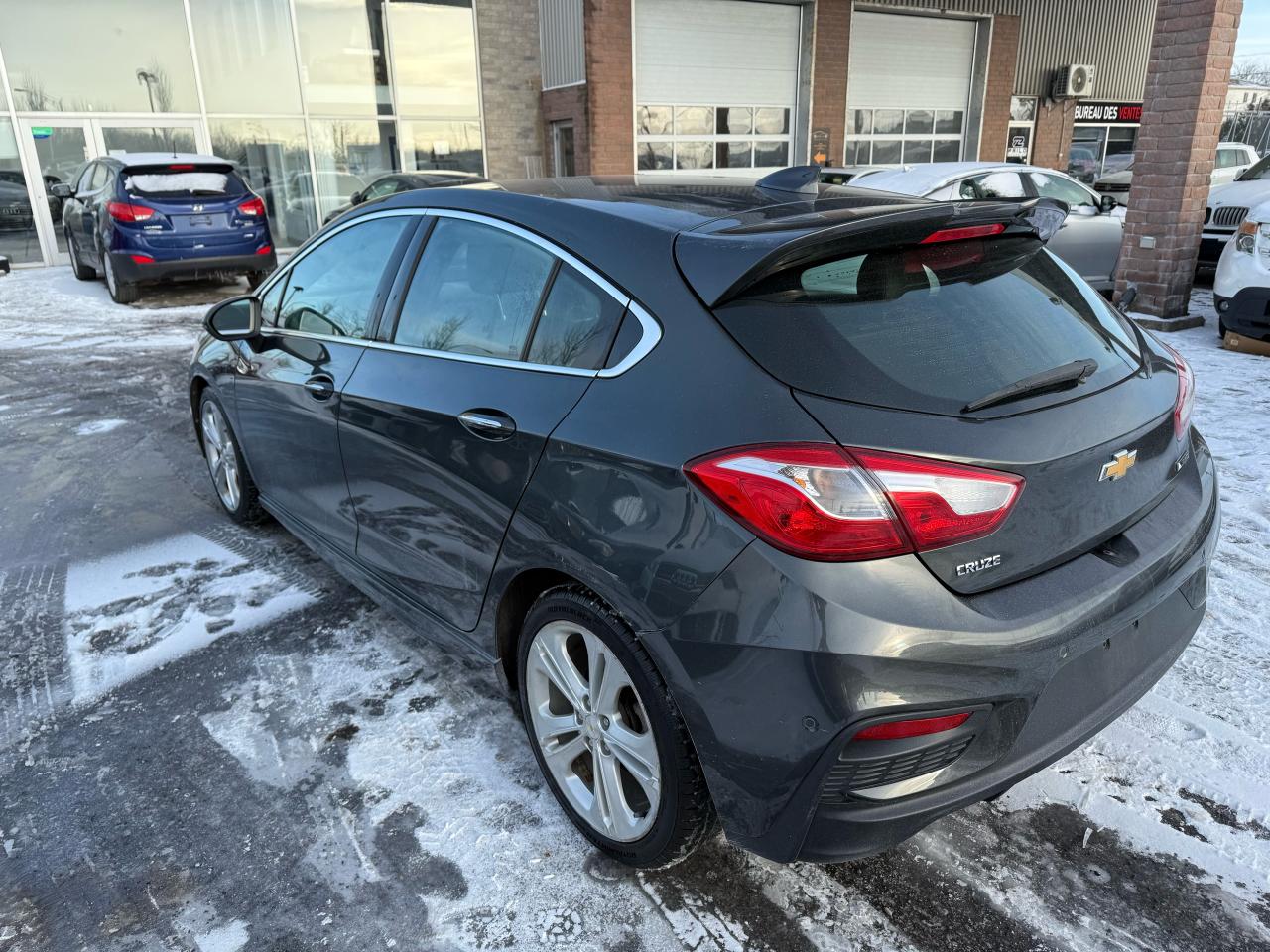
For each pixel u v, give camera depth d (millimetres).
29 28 13477
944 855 2191
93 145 14219
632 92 15266
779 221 2010
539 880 2137
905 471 1618
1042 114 20562
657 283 1962
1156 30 7867
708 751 1776
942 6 17141
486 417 2213
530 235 2312
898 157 18172
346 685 2941
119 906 2074
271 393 3314
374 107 15969
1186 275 8273
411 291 2691
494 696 2873
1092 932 1962
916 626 1607
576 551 1953
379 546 2836
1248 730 2600
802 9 16234
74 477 4949
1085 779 2428
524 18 16625
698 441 1747
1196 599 2285
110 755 2611
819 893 2084
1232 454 4789
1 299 11234
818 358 1741
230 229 10688
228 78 14781
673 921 2012
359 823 2324
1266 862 2137
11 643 3230
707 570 1708
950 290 1996
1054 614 1752
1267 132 27406
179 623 3354
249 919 2035
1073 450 1808
